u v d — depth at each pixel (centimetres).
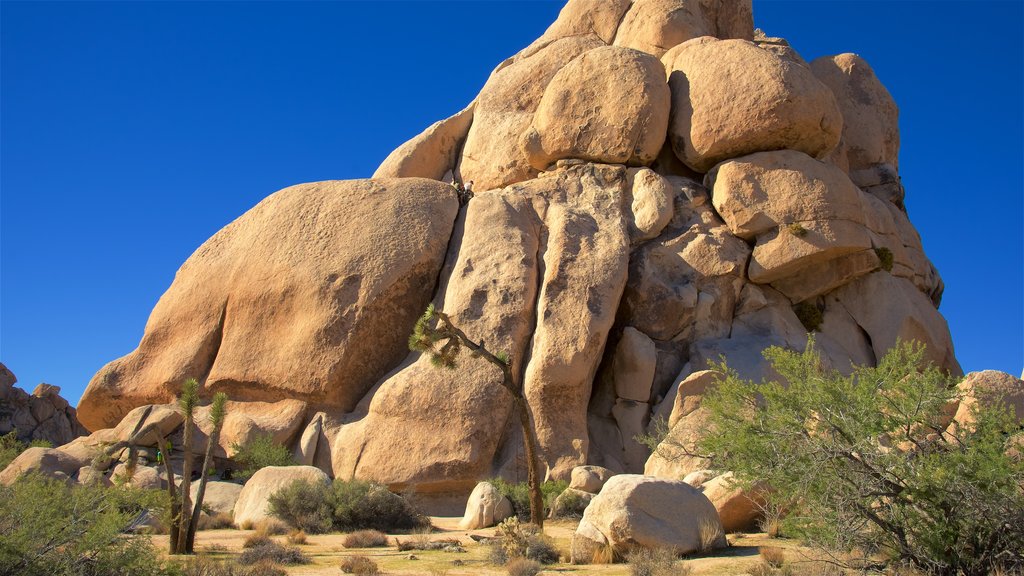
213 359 3081
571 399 2617
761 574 1030
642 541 1222
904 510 962
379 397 2691
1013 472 917
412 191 3231
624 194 3175
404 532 1920
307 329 2917
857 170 3931
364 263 2989
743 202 3044
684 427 2397
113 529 945
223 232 3384
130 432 2847
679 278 2977
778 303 3084
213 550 1523
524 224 3077
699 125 3216
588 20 4097
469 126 3928
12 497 963
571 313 2728
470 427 2550
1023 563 902
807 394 1035
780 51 3950
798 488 1010
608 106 3297
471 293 2838
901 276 3322
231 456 2756
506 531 1326
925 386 980
